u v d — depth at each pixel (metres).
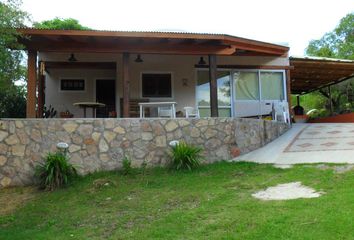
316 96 29.36
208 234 4.26
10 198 6.91
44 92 12.76
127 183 7.22
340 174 6.46
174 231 4.45
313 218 4.33
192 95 12.78
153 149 8.44
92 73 13.27
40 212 5.86
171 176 7.56
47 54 11.98
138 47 10.23
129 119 8.41
